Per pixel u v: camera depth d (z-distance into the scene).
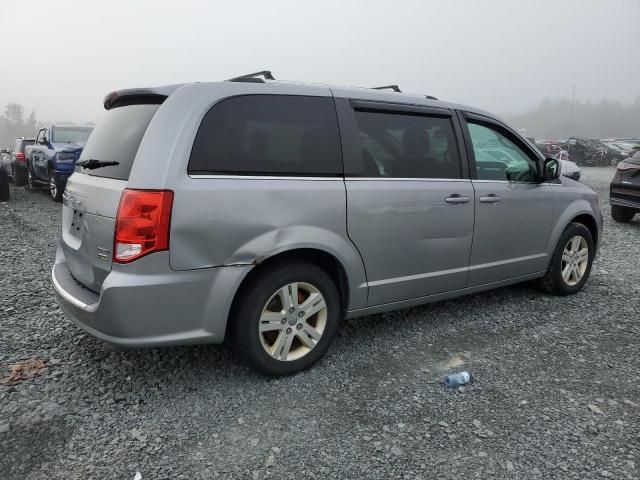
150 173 2.82
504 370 3.54
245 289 3.14
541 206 4.68
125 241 2.79
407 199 3.69
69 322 4.20
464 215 4.04
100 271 2.98
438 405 3.07
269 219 3.08
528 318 4.52
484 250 4.27
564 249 5.00
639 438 2.77
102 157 3.26
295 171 3.24
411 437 2.75
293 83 3.43
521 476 2.46
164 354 3.66
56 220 9.40
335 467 2.51
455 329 4.25
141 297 2.81
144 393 3.14
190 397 3.11
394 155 3.72
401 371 3.50
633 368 3.60
